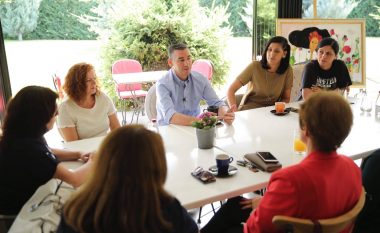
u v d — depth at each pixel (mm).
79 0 7242
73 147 2023
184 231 939
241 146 1983
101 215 839
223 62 6250
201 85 2768
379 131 2209
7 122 1466
